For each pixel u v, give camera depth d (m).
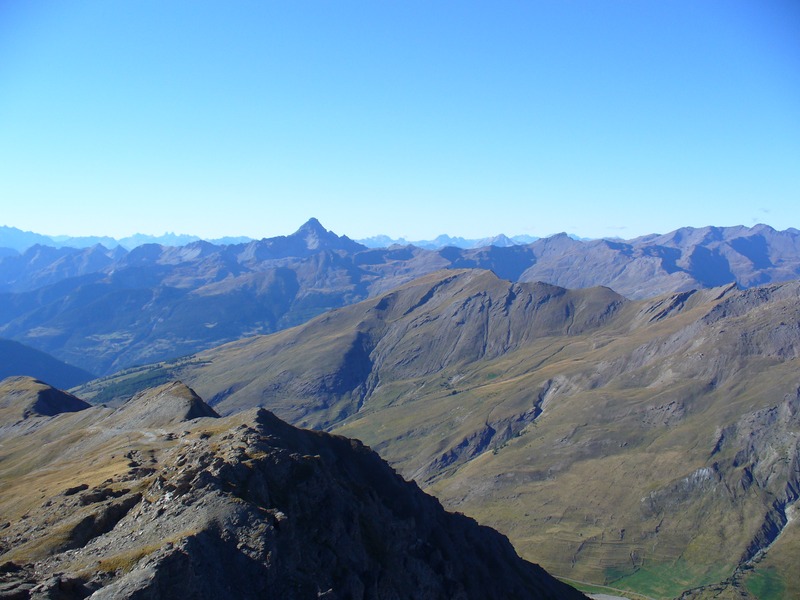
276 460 88.44
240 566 67.31
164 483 83.56
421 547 104.75
